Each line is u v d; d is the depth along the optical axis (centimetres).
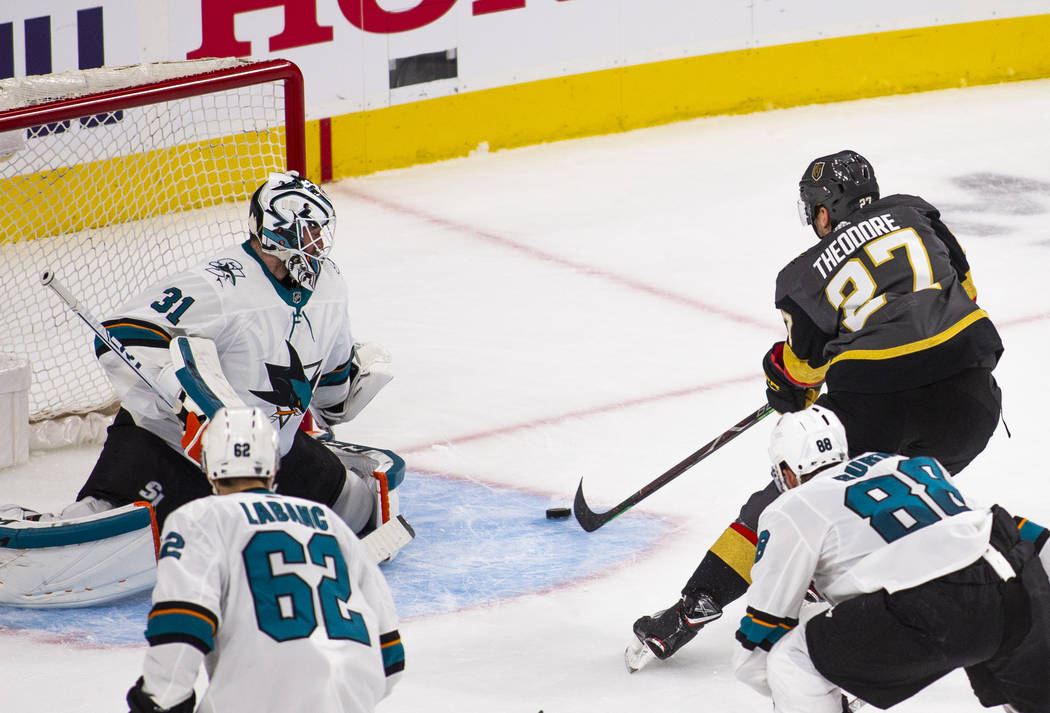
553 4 3672
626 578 1681
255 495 1016
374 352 1812
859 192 1533
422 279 2867
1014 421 2100
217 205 3008
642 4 3766
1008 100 3984
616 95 3803
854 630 1136
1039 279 2748
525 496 1930
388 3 3472
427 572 1705
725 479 1961
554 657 1493
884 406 1440
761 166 3541
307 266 1586
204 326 1577
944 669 1143
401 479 1752
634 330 2573
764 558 1168
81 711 1365
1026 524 1195
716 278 2847
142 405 1622
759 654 1191
